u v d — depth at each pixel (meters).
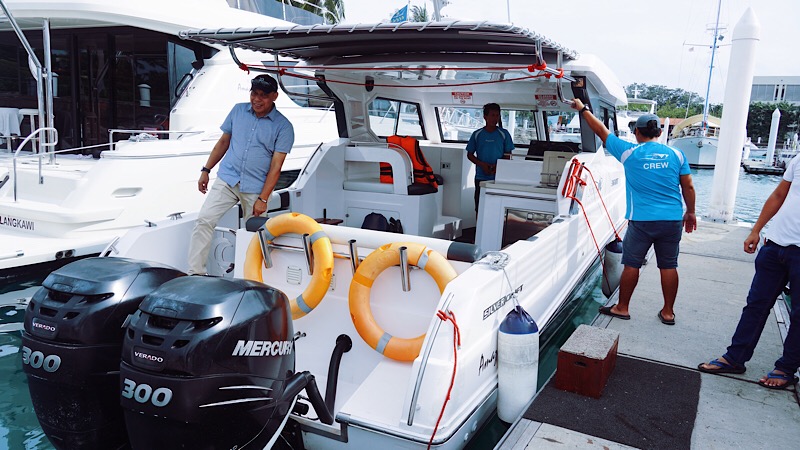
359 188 4.95
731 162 8.75
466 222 6.13
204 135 6.25
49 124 5.49
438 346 2.44
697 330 4.23
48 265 5.02
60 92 7.12
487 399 2.75
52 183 5.43
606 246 5.23
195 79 6.52
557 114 5.70
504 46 3.56
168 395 1.86
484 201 4.72
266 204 3.83
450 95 6.17
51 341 2.11
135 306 2.20
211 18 6.71
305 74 4.83
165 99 6.68
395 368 2.88
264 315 2.08
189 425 1.88
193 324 1.92
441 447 2.37
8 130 7.19
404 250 2.84
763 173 26.09
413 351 2.83
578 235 4.44
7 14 4.99
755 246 3.44
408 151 4.96
